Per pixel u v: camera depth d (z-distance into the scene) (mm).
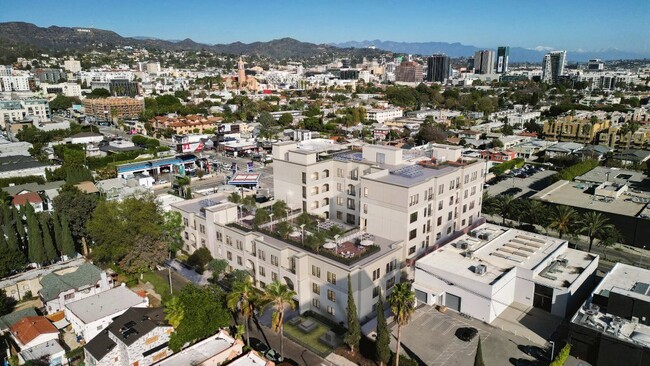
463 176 101875
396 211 86562
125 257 92625
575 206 120000
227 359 66438
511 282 80812
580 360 65750
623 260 105125
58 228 99750
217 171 196750
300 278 78938
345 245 84125
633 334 62219
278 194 112562
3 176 159875
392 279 82812
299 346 71250
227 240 95000
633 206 119000
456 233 103625
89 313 75312
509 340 70875
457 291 78812
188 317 67688
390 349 66312
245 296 67188
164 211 107062
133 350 63000
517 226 126312
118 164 184000
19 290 88062
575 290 79188
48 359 66188
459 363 65250
